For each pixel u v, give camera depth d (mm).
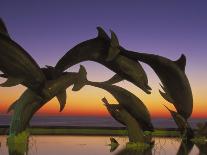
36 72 20062
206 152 21656
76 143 24562
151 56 23078
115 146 23375
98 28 22516
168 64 23562
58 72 22250
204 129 27297
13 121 22656
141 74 23141
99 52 22938
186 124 26594
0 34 18875
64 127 33656
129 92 22844
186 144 25406
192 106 25562
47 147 22219
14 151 20438
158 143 25531
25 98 22453
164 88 25109
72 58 22812
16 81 19844
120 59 22797
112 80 23359
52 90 21938
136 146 22891
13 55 19312
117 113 23156
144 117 22984
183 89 24594
